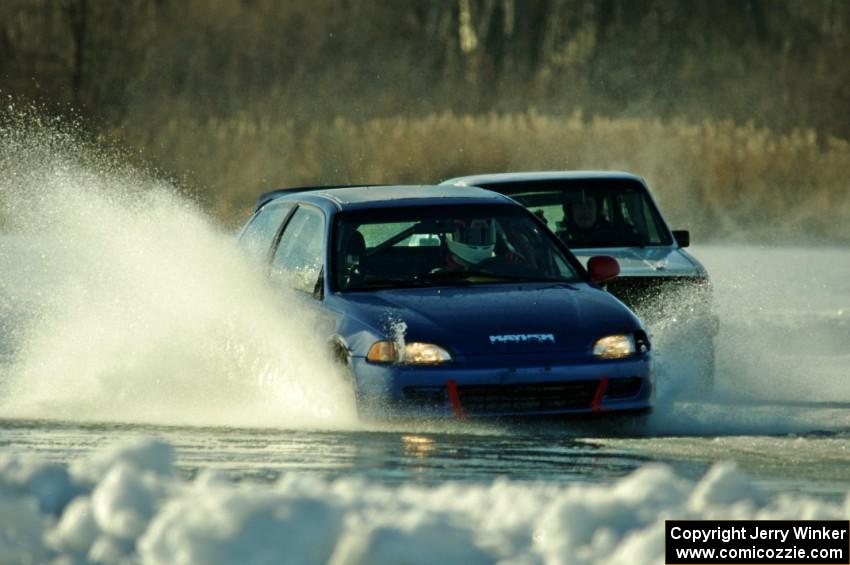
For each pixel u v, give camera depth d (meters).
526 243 35.72
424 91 185.38
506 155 116.94
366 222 35.31
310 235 36.12
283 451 25.88
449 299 32.53
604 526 15.10
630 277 41.00
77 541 14.93
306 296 34.50
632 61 187.62
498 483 17.55
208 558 13.48
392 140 118.94
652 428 31.64
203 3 185.25
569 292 33.50
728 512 15.67
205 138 125.56
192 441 27.34
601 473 23.62
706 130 118.31
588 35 192.50
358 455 25.45
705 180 112.69
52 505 16.52
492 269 34.88
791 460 25.84
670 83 181.62
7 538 14.77
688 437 29.58
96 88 166.88
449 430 29.98
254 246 39.38
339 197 37.12
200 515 14.16
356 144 120.12
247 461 24.38
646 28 192.38
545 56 192.38
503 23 195.25
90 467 17.88
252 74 180.88
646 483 16.83
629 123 120.00
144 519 15.12
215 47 183.00
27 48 169.62
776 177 113.25
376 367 30.33
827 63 183.25
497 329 31.03
